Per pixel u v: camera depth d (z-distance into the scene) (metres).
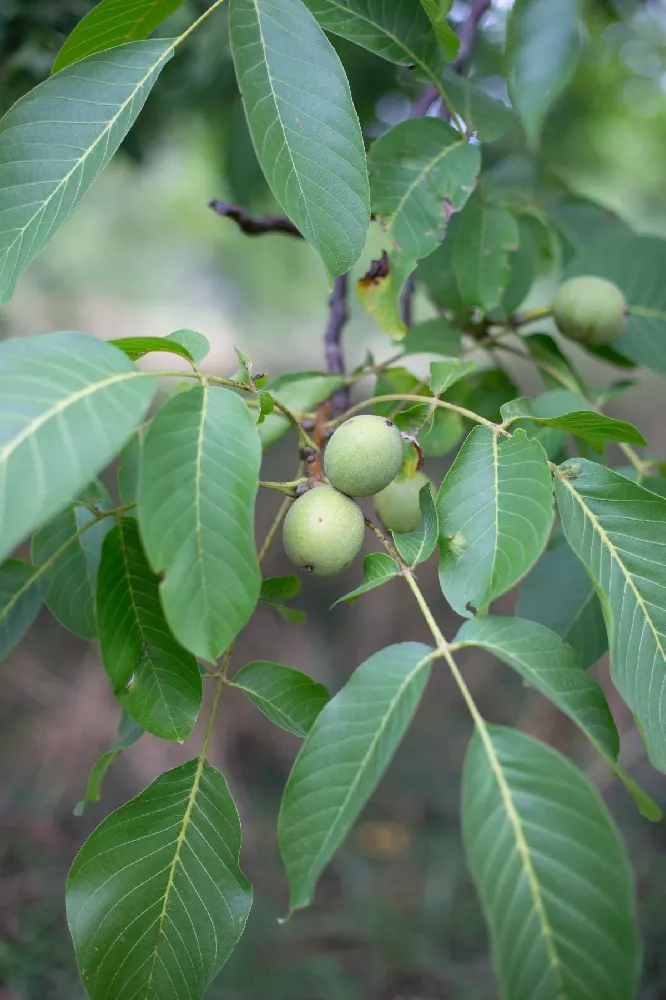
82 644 1.94
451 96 0.66
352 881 1.49
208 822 0.51
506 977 0.40
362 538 0.56
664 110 1.56
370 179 0.62
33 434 0.42
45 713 1.74
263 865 1.52
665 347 0.75
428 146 0.63
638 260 0.76
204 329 3.61
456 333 0.75
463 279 0.71
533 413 0.58
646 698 0.48
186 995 0.49
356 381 0.72
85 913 0.49
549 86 0.63
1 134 0.53
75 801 1.58
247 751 1.78
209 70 1.19
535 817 0.42
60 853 1.45
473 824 0.42
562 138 1.45
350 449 0.54
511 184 0.97
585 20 1.06
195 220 3.01
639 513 0.51
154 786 0.51
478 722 0.44
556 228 0.87
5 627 0.56
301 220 0.51
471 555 0.50
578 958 0.40
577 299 0.74
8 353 0.44
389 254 0.63
